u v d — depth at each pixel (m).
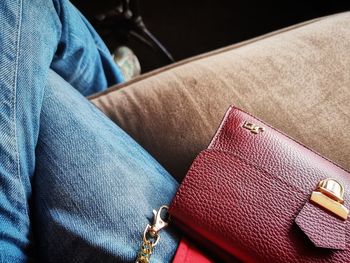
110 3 1.25
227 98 0.53
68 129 0.39
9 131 0.33
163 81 0.54
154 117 0.51
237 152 0.39
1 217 0.31
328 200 0.35
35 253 0.35
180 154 0.50
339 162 0.48
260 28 1.25
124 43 1.10
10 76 0.34
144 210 0.37
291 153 0.39
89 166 0.37
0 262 0.29
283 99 0.53
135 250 0.33
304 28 0.65
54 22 0.46
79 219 0.33
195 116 0.51
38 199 0.35
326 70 0.56
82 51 0.54
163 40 1.21
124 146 0.42
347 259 0.33
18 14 0.37
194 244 0.38
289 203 0.36
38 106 0.37
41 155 0.37
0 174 0.31
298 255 0.34
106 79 0.67
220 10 1.29
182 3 1.30
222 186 0.37
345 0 1.28
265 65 0.57
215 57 0.60
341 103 0.53
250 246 0.35
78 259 0.33
